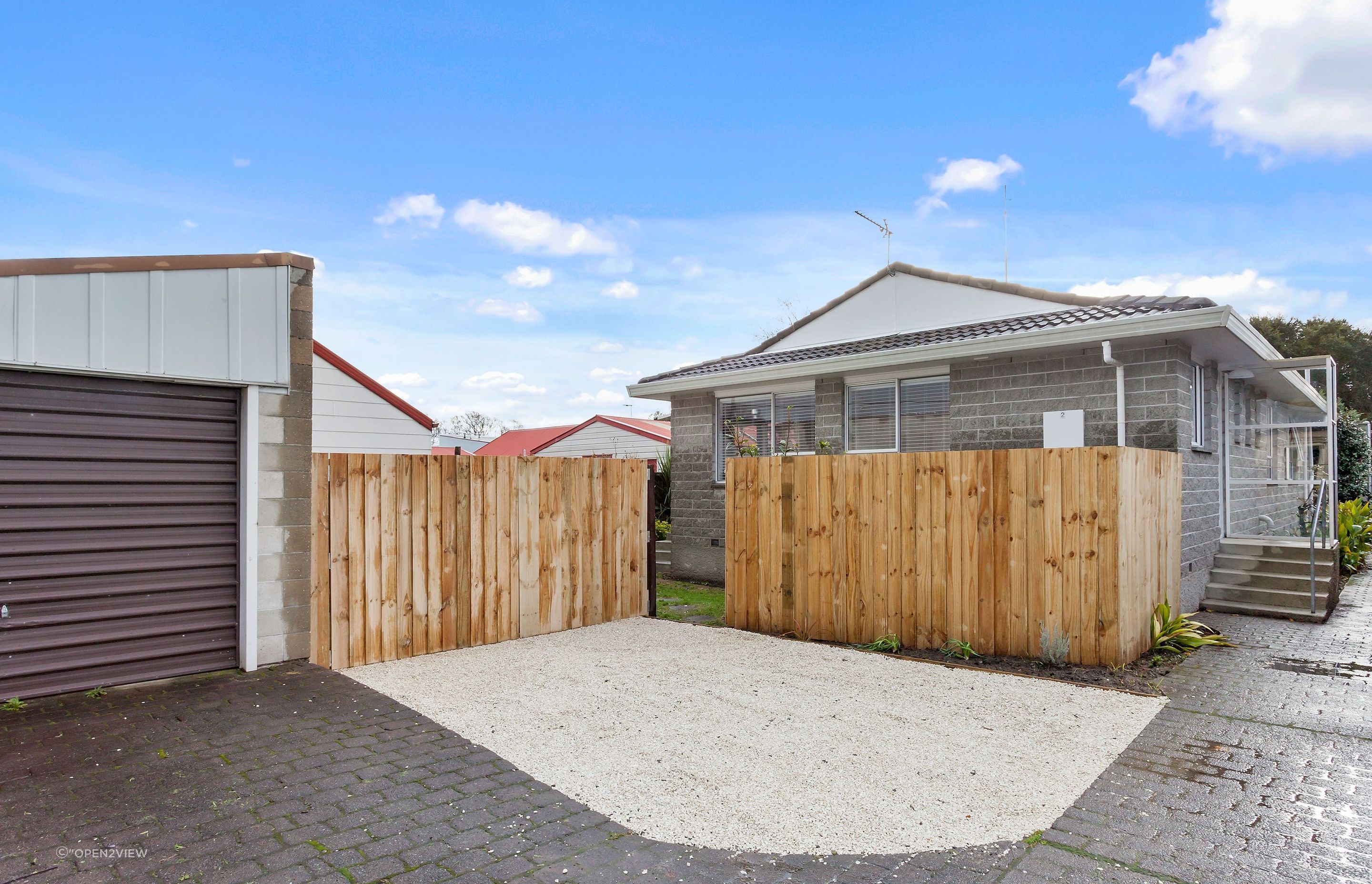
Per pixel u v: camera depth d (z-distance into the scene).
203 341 5.85
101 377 5.48
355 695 5.53
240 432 6.16
